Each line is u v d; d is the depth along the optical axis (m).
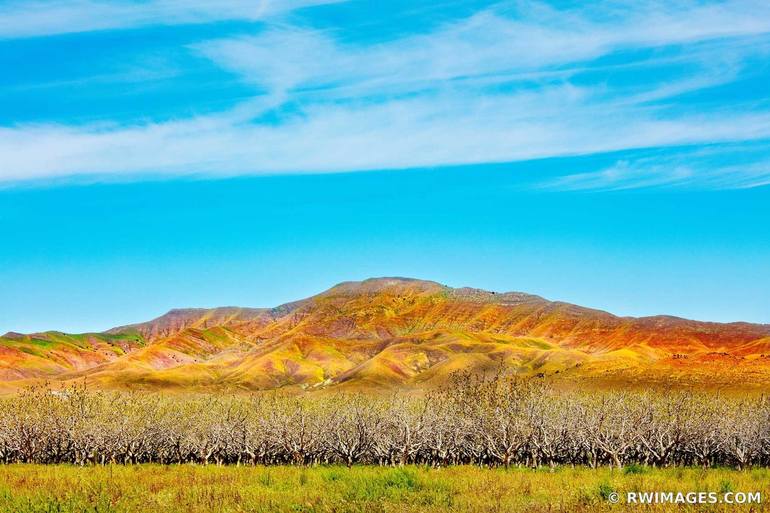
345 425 44.44
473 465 43.22
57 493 24.72
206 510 21.95
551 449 41.41
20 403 48.38
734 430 42.69
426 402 46.16
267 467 40.50
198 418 47.91
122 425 46.41
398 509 22.03
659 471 36.28
